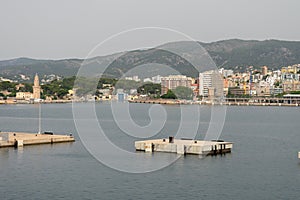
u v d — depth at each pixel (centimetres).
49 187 5703
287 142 10362
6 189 5616
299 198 5359
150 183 5884
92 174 6344
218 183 5938
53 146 8744
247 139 10981
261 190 5659
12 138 9006
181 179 6100
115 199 5234
